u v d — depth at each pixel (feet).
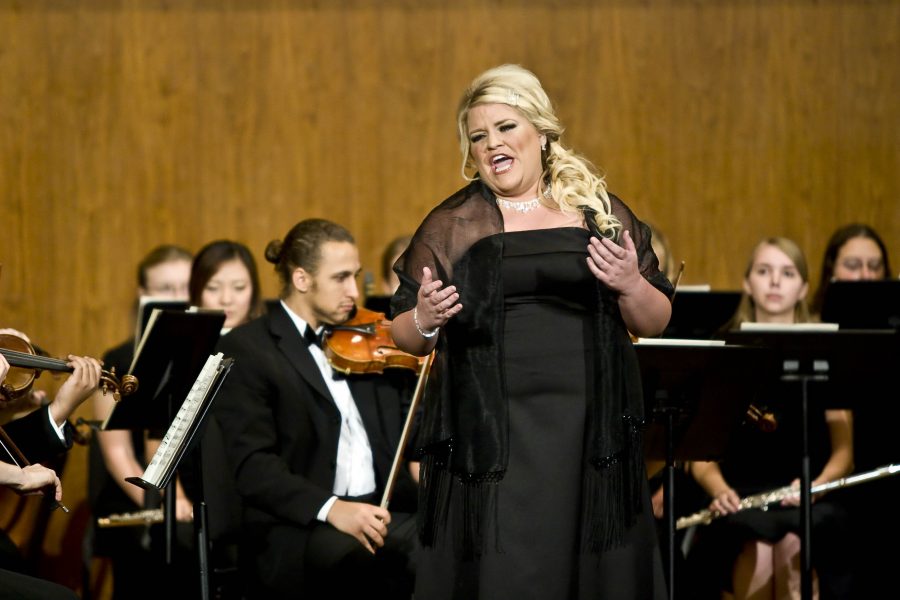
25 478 34.63
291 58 73.46
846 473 51.67
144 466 55.83
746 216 75.10
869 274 62.80
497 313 32.01
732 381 40.04
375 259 73.87
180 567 49.65
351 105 73.92
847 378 45.09
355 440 44.88
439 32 74.33
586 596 31.89
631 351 32.58
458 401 32.19
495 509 31.76
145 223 72.13
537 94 33.14
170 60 72.49
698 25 75.10
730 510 48.96
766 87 75.20
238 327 45.50
